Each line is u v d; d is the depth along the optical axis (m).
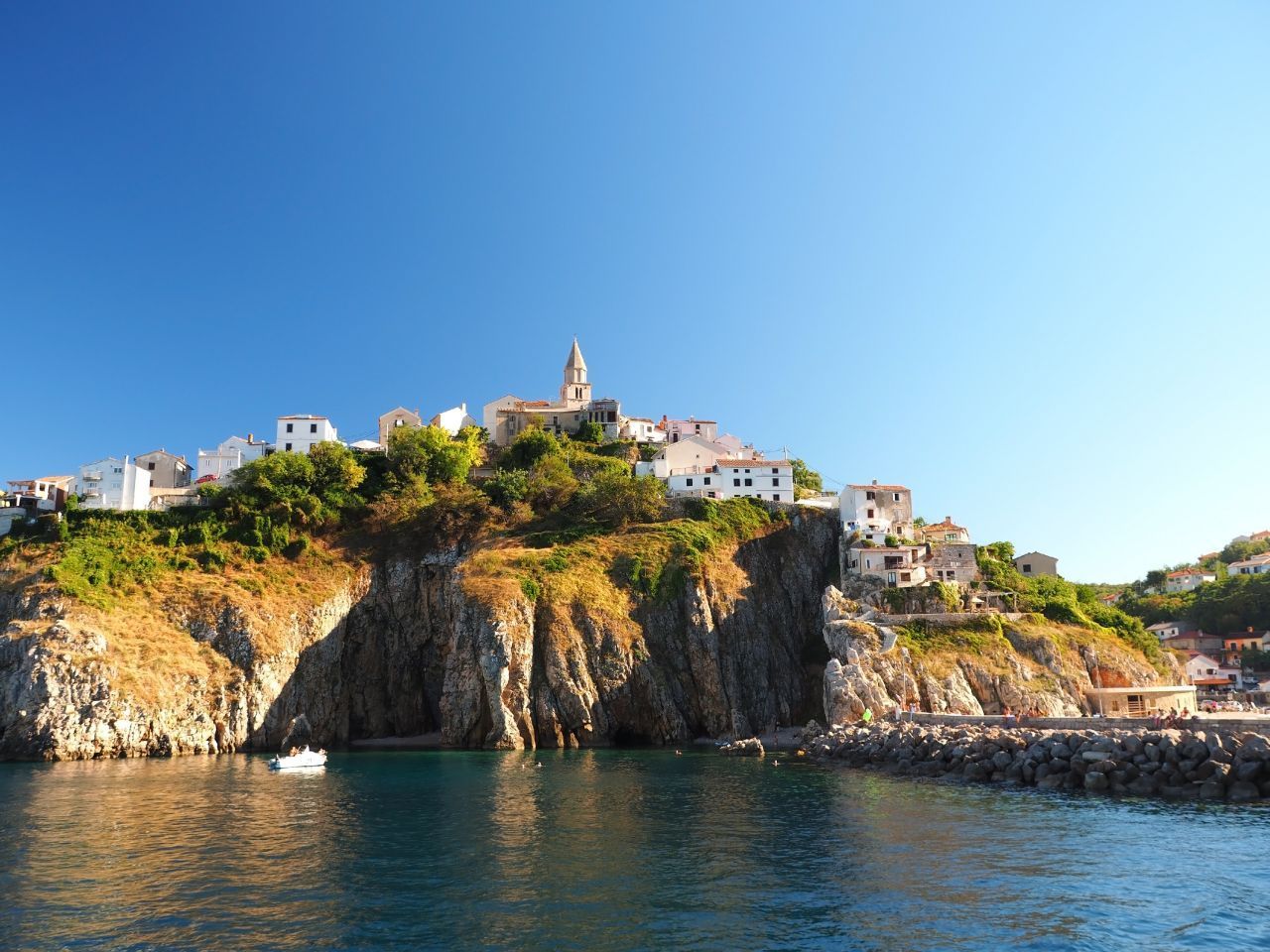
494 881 34.44
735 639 106.62
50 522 109.50
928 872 35.56
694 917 29.83
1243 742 53.78
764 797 55.12
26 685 82.38
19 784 62.25
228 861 37.81
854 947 27.03
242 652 95.25
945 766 64.69
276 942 27.41
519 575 101.19
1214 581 162.00
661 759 79.94
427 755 85.50
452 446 134.00
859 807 50.97
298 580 107.75
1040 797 53.34
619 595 104.31
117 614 93.00
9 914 30.09
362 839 42.38
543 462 130.25
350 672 107.94
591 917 29.81
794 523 124.62
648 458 147.25
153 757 83.56
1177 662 105.81
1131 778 55.06
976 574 115.88
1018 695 91.38
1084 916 29.73
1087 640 100.44
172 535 107.81
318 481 120.94
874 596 105.25
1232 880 33.72
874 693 89.81
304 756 72.62
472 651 95.00
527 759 80.44
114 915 30.00
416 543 116.19
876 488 122.38
